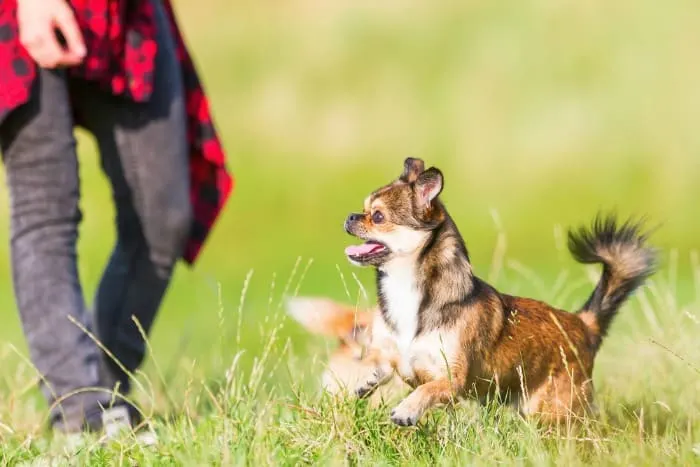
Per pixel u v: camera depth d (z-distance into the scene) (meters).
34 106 8.99
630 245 9.80
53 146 9.07
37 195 9.12
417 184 8.84
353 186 30.28
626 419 8.80
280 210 29.36
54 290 9.12
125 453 8.10
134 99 9.48
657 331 10.91
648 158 30.11
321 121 32.59
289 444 7.88
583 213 28.48
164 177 9.69
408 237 8.76
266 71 34.44
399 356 8.75
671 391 9.61
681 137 30.69
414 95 32.88
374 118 32.41
